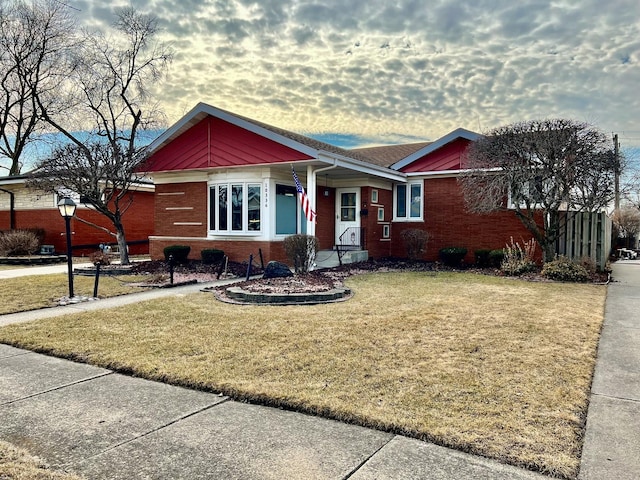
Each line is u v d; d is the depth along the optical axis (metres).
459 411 3.76
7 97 24.44
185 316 7.46
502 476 2.86
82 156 14.13
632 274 14.15
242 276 12.84
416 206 17.78
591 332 6.35
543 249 13.62
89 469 2.96
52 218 21.16
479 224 16.30
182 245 15.69
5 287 10.88
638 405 3.96
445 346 5.64
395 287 10.73
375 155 21.14
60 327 6.80
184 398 4.20
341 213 17.31
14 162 25.83
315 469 2.94
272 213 14.30
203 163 14.84
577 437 3.35
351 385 4.35
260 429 3.54
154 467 2.99
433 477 2.84
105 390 4.41
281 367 4.88
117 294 9.99
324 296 8.81
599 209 15.78
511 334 6.21
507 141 12.80
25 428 3.58
